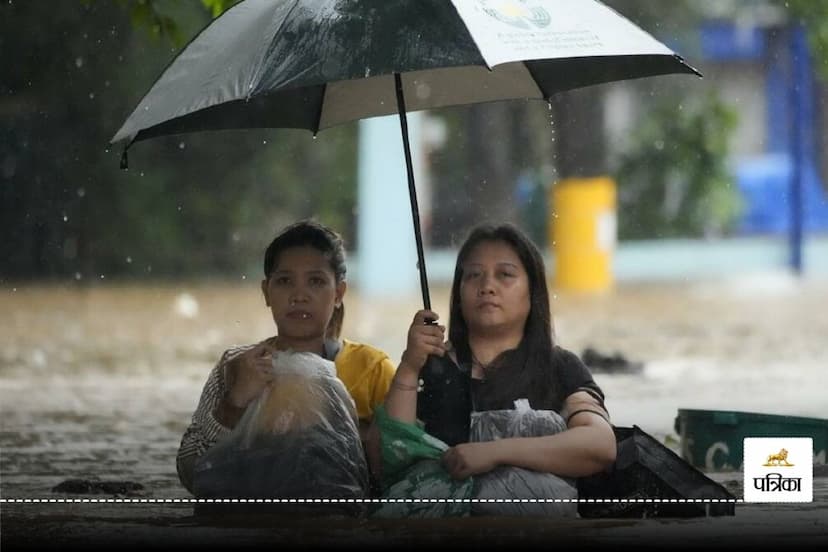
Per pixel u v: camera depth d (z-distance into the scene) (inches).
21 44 3164.4
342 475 786.2
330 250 818.8
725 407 1473.9
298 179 3499.0
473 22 735.1
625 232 3629.4
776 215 3978.8
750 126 3983.8
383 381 826.2
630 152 3634.4
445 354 785.6
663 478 804.0
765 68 3951.8
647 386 1685.5
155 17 1262.3
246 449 788.6
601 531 783.7
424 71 898.7
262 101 880.3
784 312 2647.6
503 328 780.6
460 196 3545.8
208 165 3447.3
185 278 3425.2
